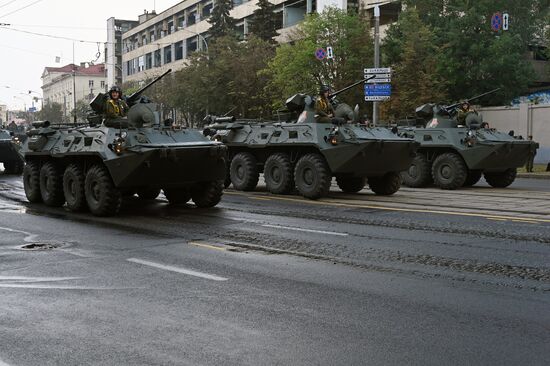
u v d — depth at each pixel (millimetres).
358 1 43156
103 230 10383
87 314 5648
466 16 31656
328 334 5043
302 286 6582
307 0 46906
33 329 5238
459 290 6371
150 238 9578
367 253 8281
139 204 14008
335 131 14609
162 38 71562
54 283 6789
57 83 117250
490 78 32594
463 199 14859
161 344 4855
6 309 5816
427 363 4422
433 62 30250
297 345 4797
